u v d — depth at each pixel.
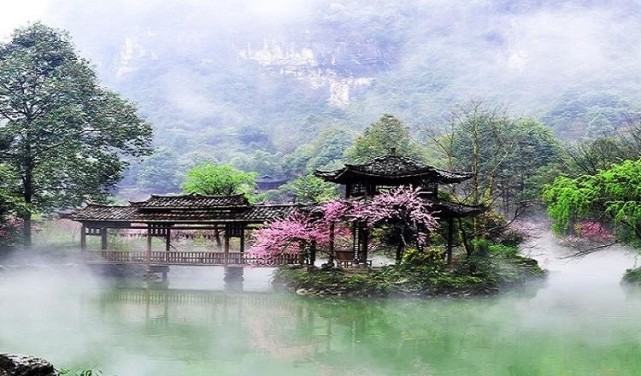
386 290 33.06
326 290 33.81
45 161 48.28
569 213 39.72
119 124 52.00
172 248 49.31
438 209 36.28
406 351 21.22
